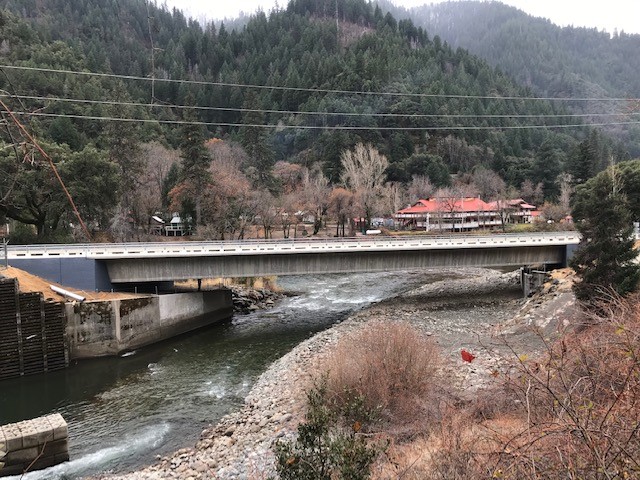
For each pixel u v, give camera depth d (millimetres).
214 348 28938
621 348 6215
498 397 12828
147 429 18328
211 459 15203
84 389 22844
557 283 32406
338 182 78938
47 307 25250
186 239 52688
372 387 14578
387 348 16078
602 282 20797
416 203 80812
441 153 98562
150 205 55938
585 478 4551
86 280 31688
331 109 94312
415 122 97750
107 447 16938
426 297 39781
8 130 3512
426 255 39906
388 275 55375
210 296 35062
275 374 23125
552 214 72125
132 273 34125
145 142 69000
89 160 39031
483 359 20953
